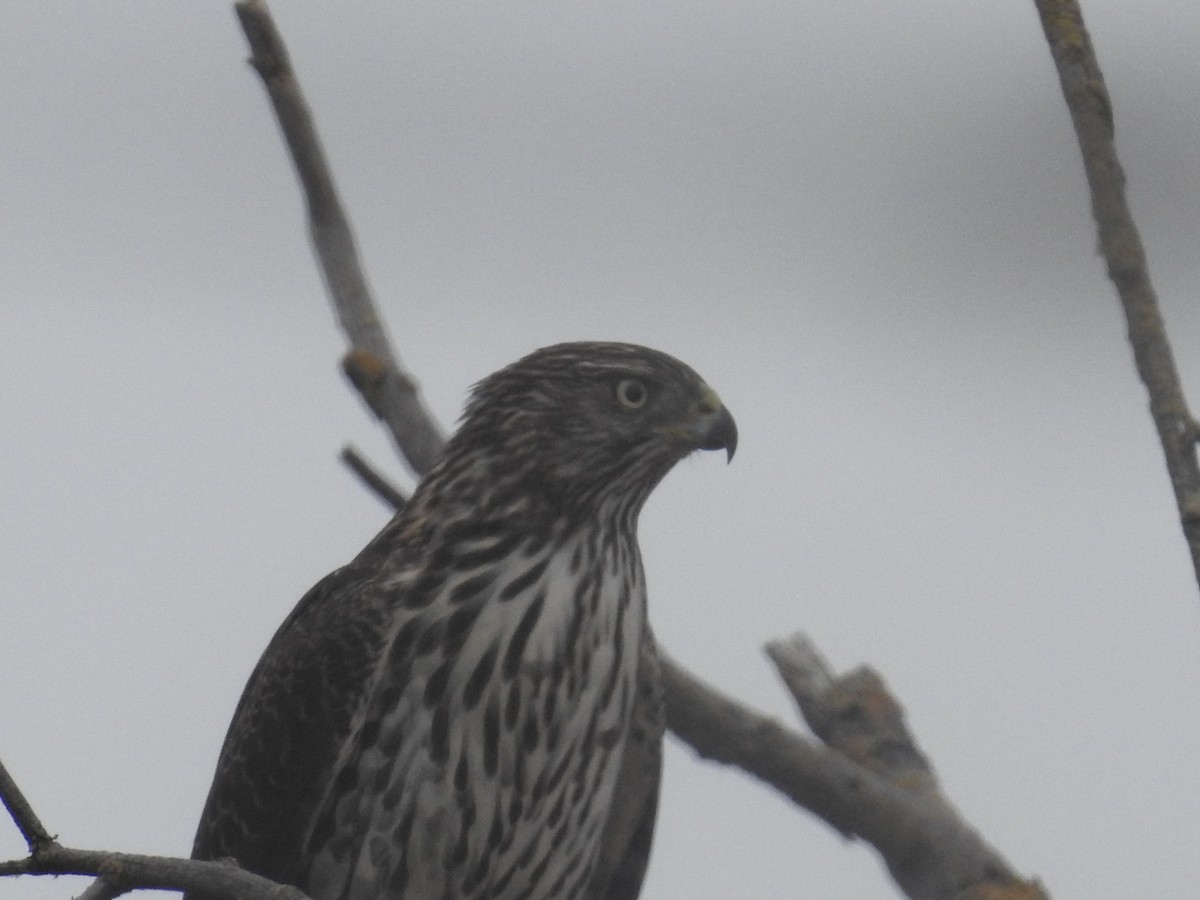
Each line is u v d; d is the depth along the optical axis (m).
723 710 11.29
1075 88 8.95
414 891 11.19
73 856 7.68
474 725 11.07
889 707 11.74
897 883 10.87
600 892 12.38
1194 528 8.21
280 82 11.67
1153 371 8.55
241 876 7.76
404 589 11.34
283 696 11.41
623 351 12.01
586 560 11.55
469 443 11.82
